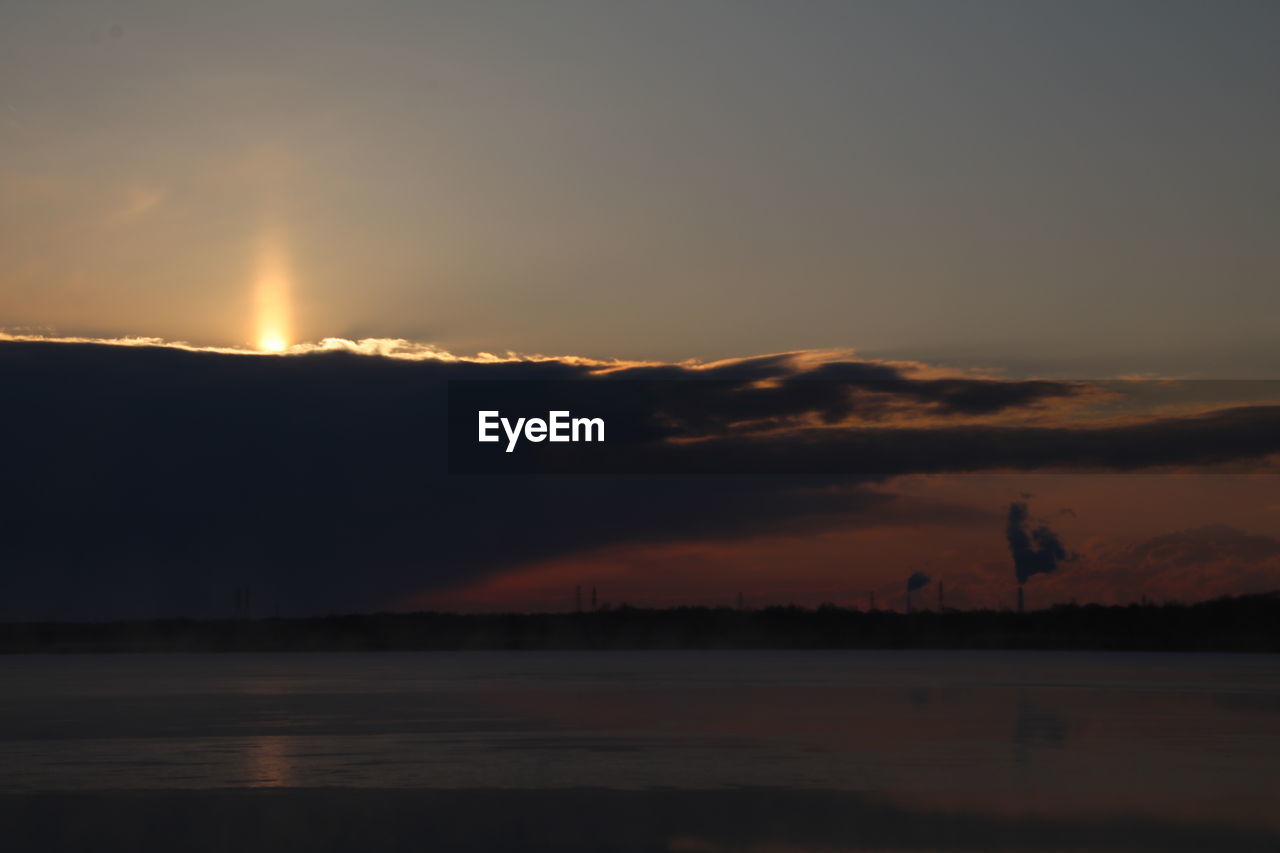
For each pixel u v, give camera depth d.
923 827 16.09
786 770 21.42
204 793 19.02
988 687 44.12
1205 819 16.56
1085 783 19.78
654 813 17.20
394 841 15.29
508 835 15.65
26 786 19.77
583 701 37.25
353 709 34.34
